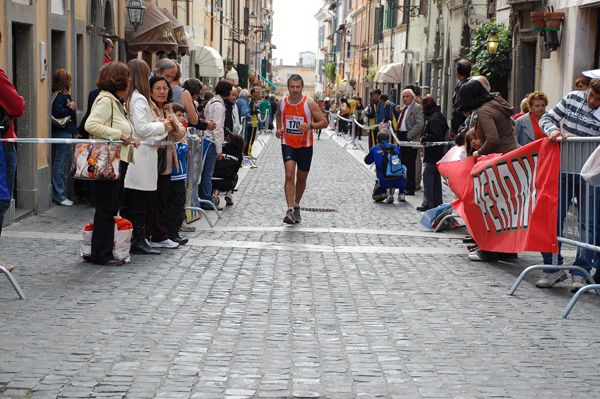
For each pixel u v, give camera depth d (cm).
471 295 899
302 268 1023
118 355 645
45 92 1491
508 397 577
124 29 2273
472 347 698
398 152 1752
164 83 1054
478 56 2483
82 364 619
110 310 782
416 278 984
